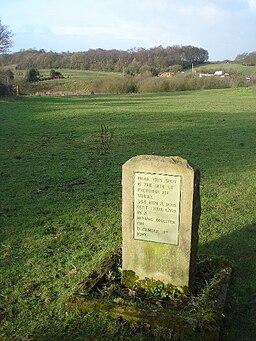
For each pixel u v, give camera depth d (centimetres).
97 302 533
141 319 501
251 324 531
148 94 5081
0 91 4378
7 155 1512
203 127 2198
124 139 1844
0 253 725
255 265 688
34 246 756
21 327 527
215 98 4194
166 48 8838
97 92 5725
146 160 543
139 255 573
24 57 8994
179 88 5753
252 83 5938
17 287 618
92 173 1259
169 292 563
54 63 8912
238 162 1430
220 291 550
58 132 2033
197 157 1509
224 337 502
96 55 8769
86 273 652
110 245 760
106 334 496
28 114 2742
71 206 966
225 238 802
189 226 536
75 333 505
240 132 2048
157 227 556
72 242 778
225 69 7944
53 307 565
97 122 2358
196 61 8975
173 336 479
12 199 1008
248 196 1059
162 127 2189
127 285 588
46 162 1405
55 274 654
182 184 528
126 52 8738
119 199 1017
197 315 497
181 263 551
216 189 1117
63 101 3872
